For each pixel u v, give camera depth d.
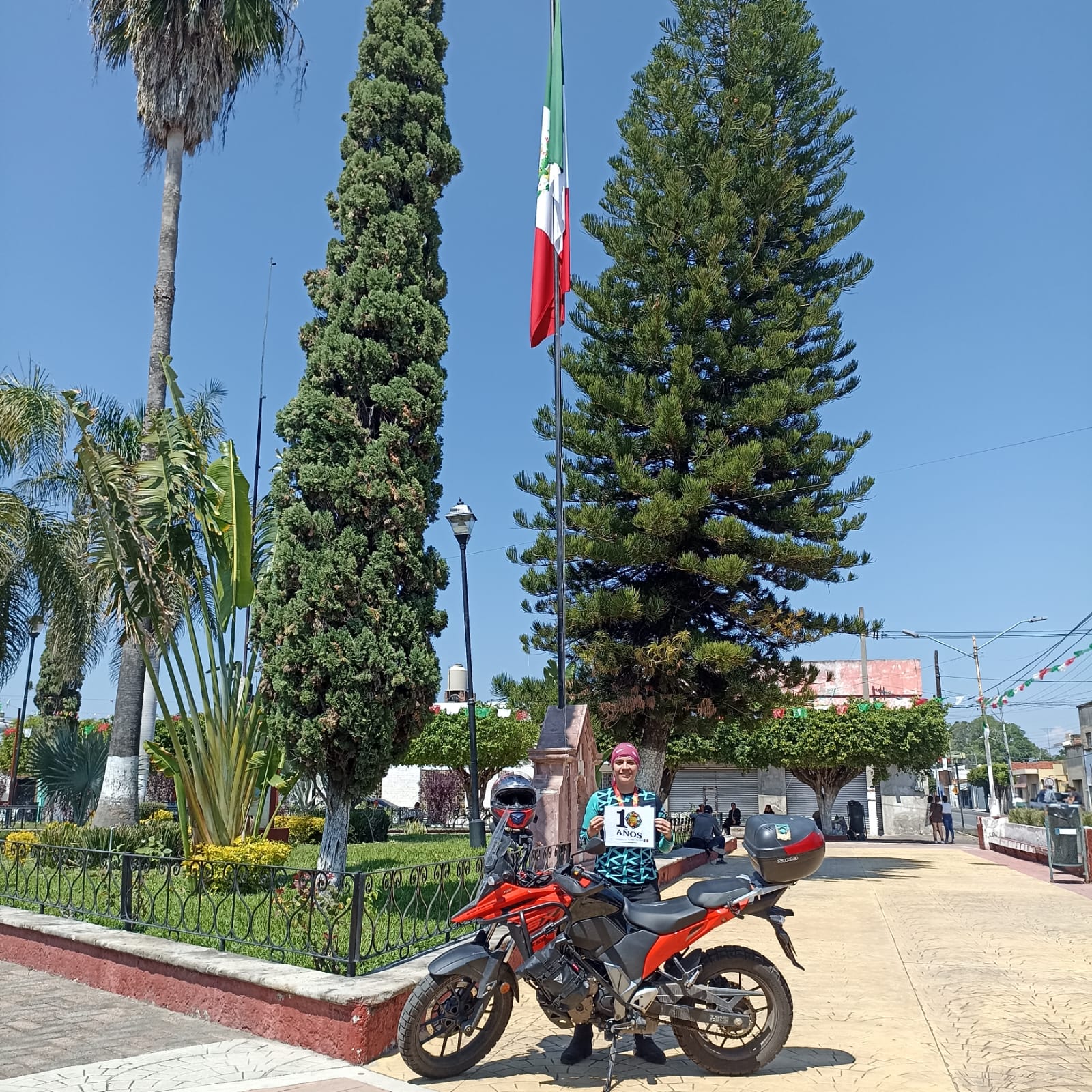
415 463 8.86
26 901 7.97
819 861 4.67
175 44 14.48
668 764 32.31
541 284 12.41
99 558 9.47
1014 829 20.72
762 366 16.52
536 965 4.52
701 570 15.60
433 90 10.08
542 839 9.61
